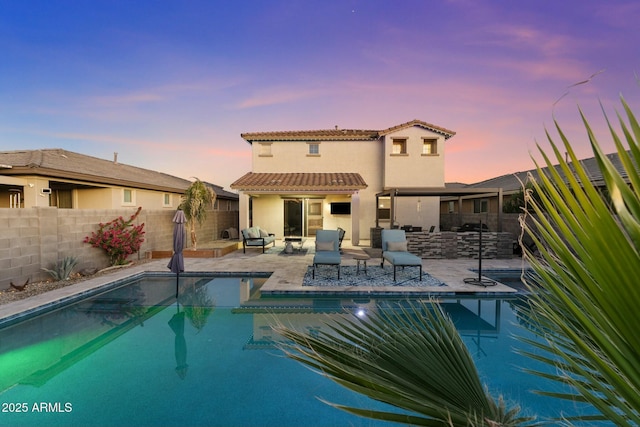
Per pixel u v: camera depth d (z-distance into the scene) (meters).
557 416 3.30
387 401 1.17
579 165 0.84
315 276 8.88
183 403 3.57
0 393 3.76
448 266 10.32
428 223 16.83
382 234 9.99
